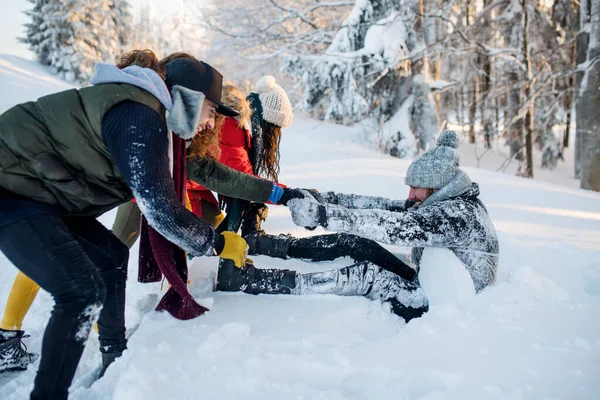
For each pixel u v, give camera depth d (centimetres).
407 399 169
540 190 702
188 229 179
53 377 162
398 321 245
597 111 1158
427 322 224
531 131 1359
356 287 255
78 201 175
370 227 238
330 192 304
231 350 200
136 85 173
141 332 214
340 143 1213
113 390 179
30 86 1928
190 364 190
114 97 167
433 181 254
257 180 262
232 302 253
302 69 1363
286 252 311
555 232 440
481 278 251
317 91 1333
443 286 246
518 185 722
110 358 201
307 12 1455
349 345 211
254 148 330
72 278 162
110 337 200
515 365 186
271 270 265
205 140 239
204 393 175
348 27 1205
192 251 187
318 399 171
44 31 2520
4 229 164
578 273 299
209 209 319
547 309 226
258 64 1686
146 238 237
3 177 163
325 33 1403
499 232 392
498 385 173
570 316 220
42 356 163
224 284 265
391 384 179
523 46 1280
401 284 254
